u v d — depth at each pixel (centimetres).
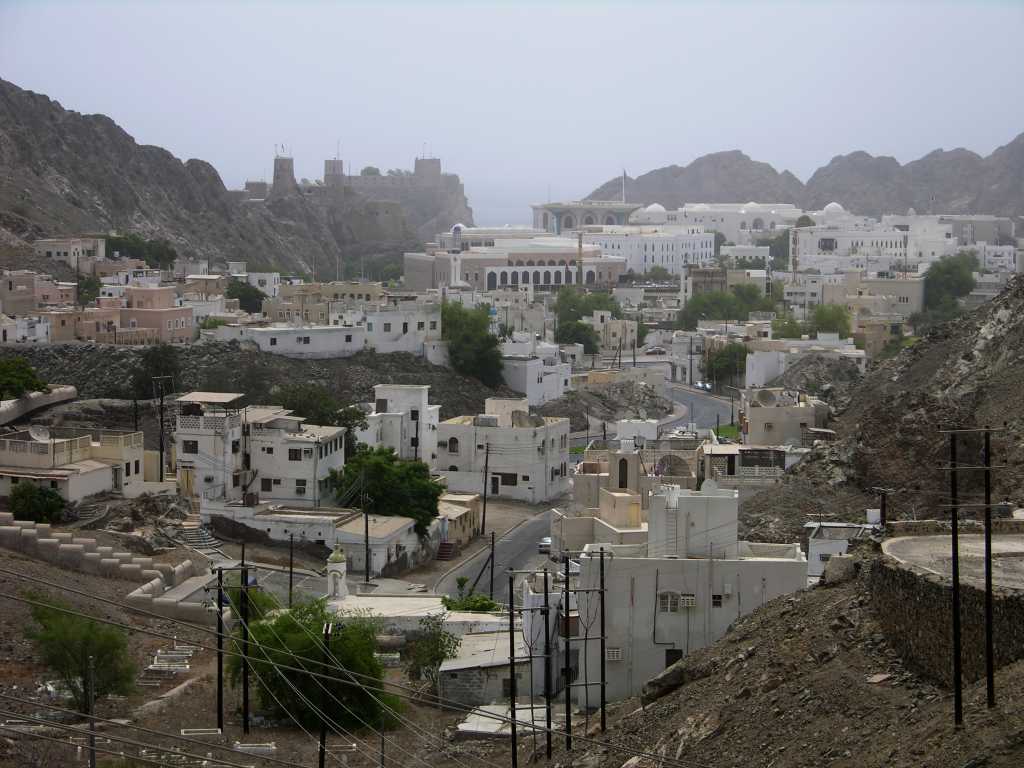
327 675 7544
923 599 5412
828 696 5575
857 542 7544
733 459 11894
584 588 7319
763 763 5416
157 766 6819
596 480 11650
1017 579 5325
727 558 7512
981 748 4594
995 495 9438
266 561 11612
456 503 14012
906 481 10194
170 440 15650
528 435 15450
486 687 7906
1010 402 11588
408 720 7731
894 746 4950
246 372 19475
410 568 12412
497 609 9581
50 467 11831
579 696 7438
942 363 13825
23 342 19838
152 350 19125
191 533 11881
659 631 7306
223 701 7981
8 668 7969
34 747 6869
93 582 9762
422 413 15725
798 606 6469
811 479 10594
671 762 5691
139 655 8625
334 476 13112
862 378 15712
